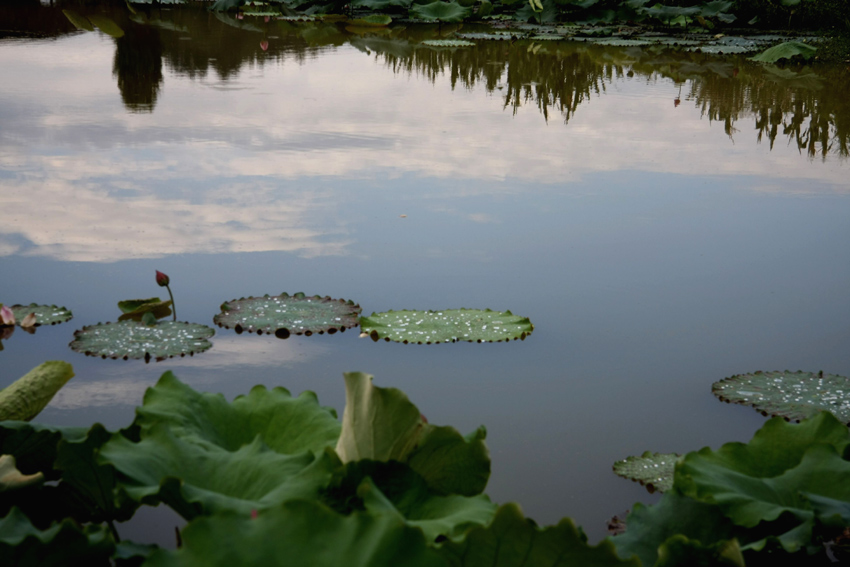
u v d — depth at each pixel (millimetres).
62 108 6656
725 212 4516
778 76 10125
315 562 857
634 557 990
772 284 3471
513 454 2146
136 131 5922
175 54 10414
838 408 2371
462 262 3605
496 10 18375
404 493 1235
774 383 2547
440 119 6969
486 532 1014
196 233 3824
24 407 1765
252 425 1497
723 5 15531
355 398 1284
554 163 5531
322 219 4117
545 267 3592
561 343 2857
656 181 5148
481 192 4742
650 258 3754
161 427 1334
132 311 2961
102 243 3645
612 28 15758
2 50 10102
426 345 2805
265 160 5246
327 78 9055
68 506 1428
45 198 4250
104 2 16828
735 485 1376
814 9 15383
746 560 1317
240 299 3096
